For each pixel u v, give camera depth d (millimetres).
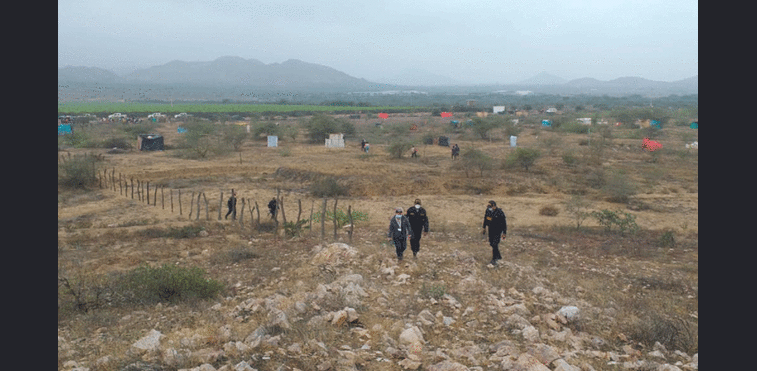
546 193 30453
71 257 13188
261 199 26688
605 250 16109
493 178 32719
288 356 5441
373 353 5844
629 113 87250
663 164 42156
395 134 74062
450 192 30328
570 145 53438
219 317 7324
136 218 20781
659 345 6617
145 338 5953
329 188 28688
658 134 66125
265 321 6801
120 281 9703
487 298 8688
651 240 18344
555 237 18500
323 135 62156
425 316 7387
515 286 9836
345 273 10336
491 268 11422
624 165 41031
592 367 5570
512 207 26016
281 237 16891
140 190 28375
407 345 6172
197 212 21406
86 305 8352
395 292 8883
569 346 6480
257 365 5137
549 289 10156
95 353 5637
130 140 55812
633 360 5980
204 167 37344
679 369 5473
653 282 11617
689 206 26812
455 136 69938
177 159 42281
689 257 15117
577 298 9641
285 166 36469
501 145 55406
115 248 14797
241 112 140125
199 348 5738
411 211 11922
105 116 111250
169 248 14922
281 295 8273
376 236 16797
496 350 6105
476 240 16906
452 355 5898
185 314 7738
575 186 31656
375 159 43406
